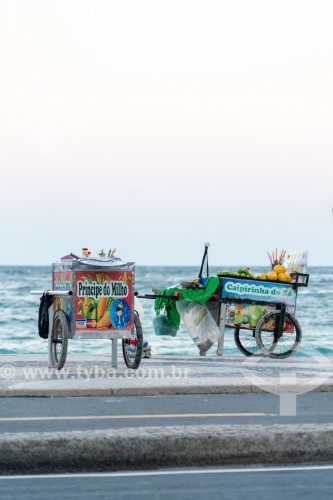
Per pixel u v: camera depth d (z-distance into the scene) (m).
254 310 16.28
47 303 13.89
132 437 7.98
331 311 66.50
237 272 16.36
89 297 13.27
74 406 10.62
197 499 6.72
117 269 13.35
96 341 37.47
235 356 16.31
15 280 114.94
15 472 7.74
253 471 7.75
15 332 51.41
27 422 9.54
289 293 16.30
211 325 16.17
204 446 8.08
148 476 7.54
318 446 8.25
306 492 6.94
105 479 7.42
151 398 11.30
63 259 13.68
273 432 8.21
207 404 10.85
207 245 16.61
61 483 7.26
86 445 7.88
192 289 16.03
